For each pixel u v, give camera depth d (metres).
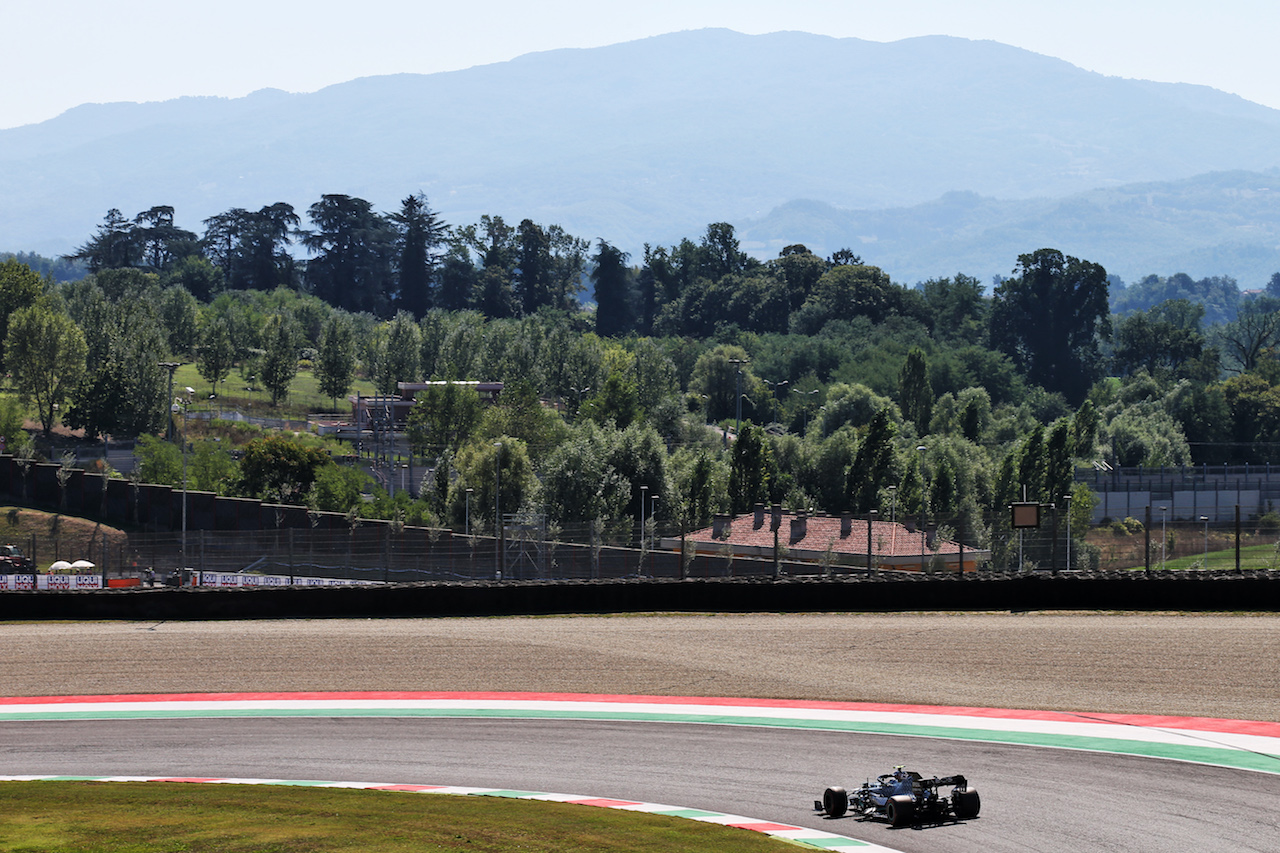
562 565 165.38
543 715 87.62
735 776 70.00
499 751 77.31
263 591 135.62
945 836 57.75
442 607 135.12
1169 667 98.00
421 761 75.38
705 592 133.75
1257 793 64.06
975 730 80.06
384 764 74.88
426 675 102.81
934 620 122.75
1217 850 55.38
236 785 68.81
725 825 59.28
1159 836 57.38
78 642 119.31
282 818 59.94
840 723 83.19
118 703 94.62
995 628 116.81
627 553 162.50
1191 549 171.25
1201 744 74.69
